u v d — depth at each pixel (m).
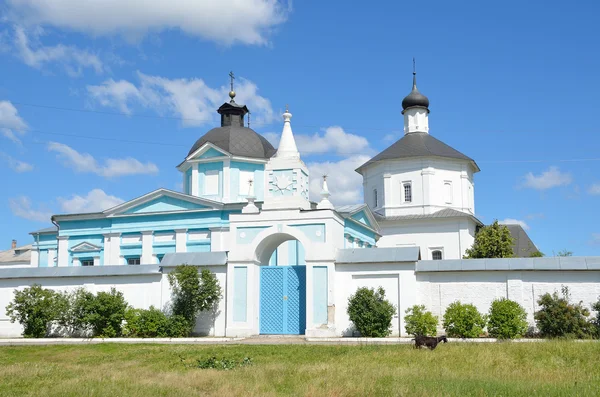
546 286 25.19
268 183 29.44
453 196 51.53
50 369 18.81
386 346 22.02
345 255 27.50
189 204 41.62
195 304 28.33
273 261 36.75
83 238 44.09
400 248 27.30
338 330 26.89
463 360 17.86
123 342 26.45
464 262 26.25
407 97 55.09
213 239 40.47
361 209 38.53
